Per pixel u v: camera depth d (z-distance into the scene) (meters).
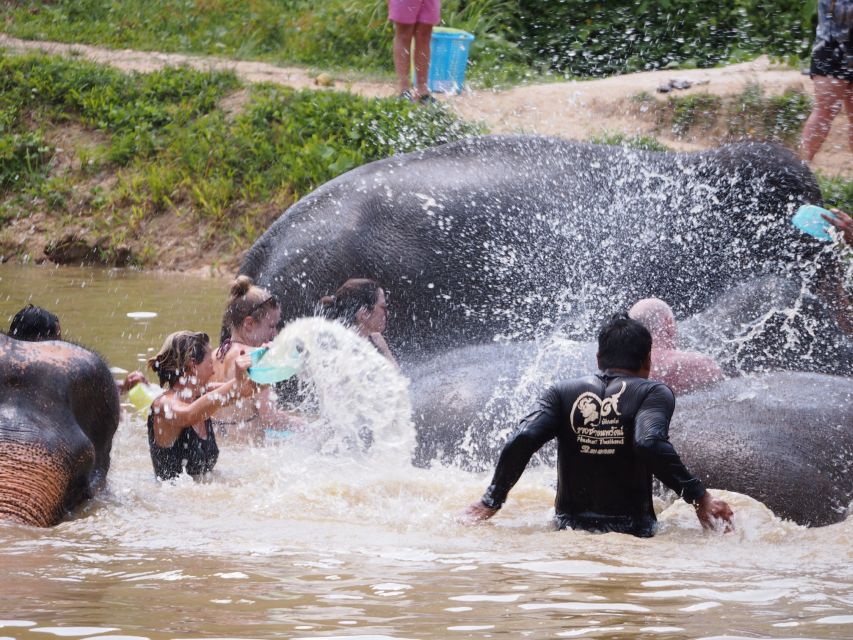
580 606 6.68
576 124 25.45
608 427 8.89
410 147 24.34
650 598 6.89
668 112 25.53
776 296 13.59
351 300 13.58
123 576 7.25
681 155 15.51
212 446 11.18
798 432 10.62
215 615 6.43
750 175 14.91
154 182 25.52
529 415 9.06
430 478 10.77
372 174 15.91
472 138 16.31
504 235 15.29
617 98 26.09
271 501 9.78
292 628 6.20
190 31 35.16
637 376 9.16
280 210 24.38
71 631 6.12
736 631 6.24
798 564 7.88
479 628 6.24
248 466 11.41
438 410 12.07
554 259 15.20
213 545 8.17
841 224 13.29
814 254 14.38
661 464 8.62
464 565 7.66
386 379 12.36
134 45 33.69
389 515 9.31
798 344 13.23
